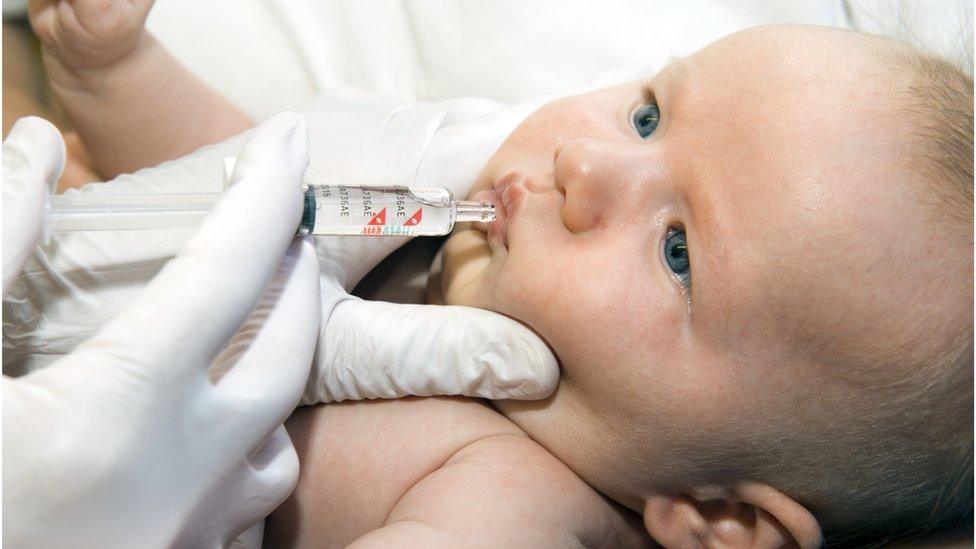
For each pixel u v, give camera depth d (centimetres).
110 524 64
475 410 96
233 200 74
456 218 93
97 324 84
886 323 78
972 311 79
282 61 150
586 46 148
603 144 88
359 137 110
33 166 76
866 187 78
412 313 93
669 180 87
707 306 82
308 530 94
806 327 80
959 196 79
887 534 98
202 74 147
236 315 70
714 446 87
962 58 104
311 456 96
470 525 80
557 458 95
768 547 91
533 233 91
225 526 76
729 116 85
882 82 84
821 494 90
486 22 149
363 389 93
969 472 88
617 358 85
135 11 114
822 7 146
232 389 72
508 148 102
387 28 152
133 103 125
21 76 144
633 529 101
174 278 68
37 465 60
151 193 87
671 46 148
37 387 63
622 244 86
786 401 83
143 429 64
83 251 85
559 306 87
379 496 92
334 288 95
